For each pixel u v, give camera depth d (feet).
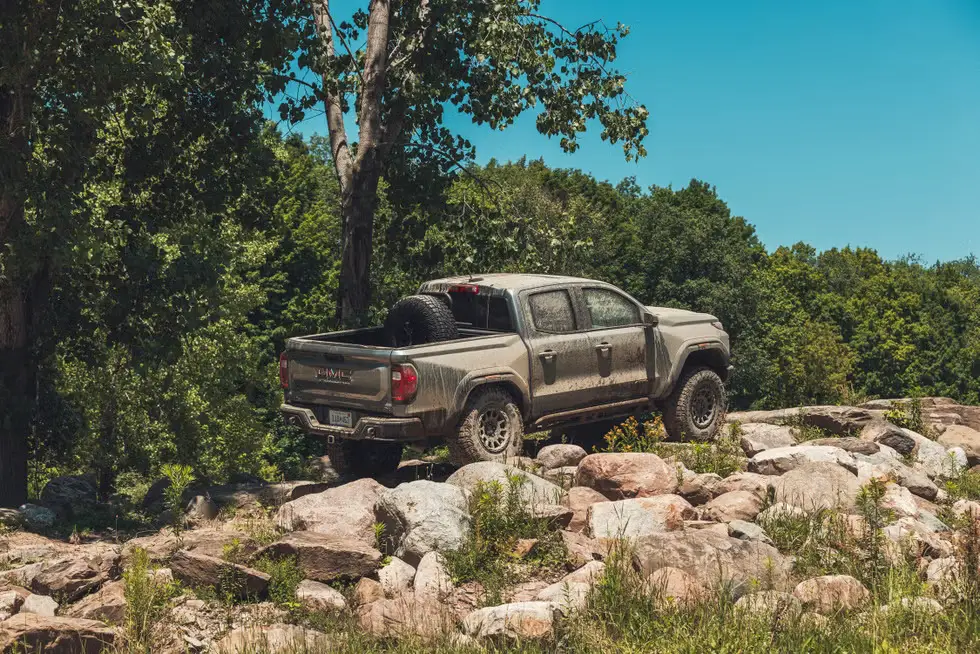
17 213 38.09
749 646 16.28
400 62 52.31
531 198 136.77
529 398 31.24
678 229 175.52
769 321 200.23
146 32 34.45
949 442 39.17
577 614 18.22
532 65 52.80
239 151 45.24
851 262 273.13
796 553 22.97
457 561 21.83
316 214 166.30
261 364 146.00
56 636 17.08
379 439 28.78
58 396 53.67
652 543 21.71
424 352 28.81
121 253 40.40
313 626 19.15
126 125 42.39
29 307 44.04
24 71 34.45
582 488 26.73
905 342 239.91
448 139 55.31
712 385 36.83
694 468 31.27
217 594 20.42
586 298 33.47
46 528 30.94
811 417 39.50
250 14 42.98
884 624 17.39
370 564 21.36
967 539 22.09
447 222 59.21
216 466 106.42
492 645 17.26
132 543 24.45
